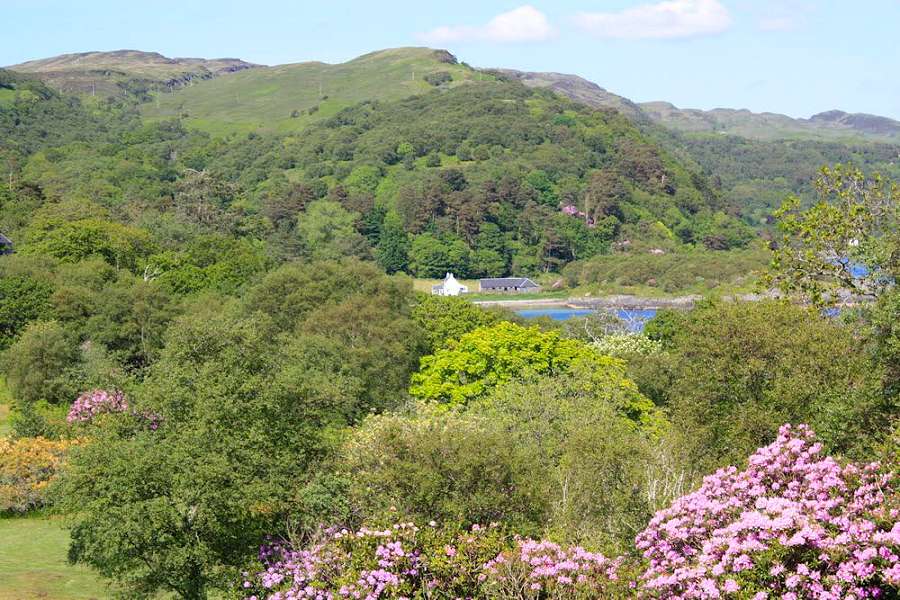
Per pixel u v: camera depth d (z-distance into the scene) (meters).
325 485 22.33
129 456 20.23
